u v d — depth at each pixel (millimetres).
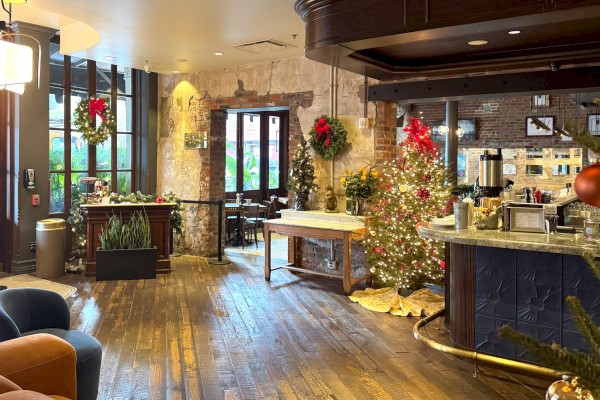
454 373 4000
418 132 6164
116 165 8844
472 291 4195
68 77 8062
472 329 4203
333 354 4379
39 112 7344
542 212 4039
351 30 4359
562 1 3471
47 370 2416
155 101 9227
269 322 5254
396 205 6133
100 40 6711
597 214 4246
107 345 4504
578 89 5516
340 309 5758
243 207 9953
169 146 9219
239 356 4301
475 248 4160
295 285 6867
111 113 8227
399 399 3533
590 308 3656
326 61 5242
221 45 6961
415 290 6219
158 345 4531
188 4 5289
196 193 8945
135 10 5484
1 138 7430
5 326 2699
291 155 7781
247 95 8258
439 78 6309
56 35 7910
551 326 3807
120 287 6656
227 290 6559
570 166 11867
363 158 7043
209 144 8781
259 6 5332
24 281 6848
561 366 992
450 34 4133
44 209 7492
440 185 6277
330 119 7133
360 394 3605
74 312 5500
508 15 3656
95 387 3189
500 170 4938
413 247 5977
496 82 5922
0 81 3527
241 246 10180
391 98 6699
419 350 4492
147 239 7254
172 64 8258
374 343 4660
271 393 3600
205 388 3662
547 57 5250
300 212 7250
